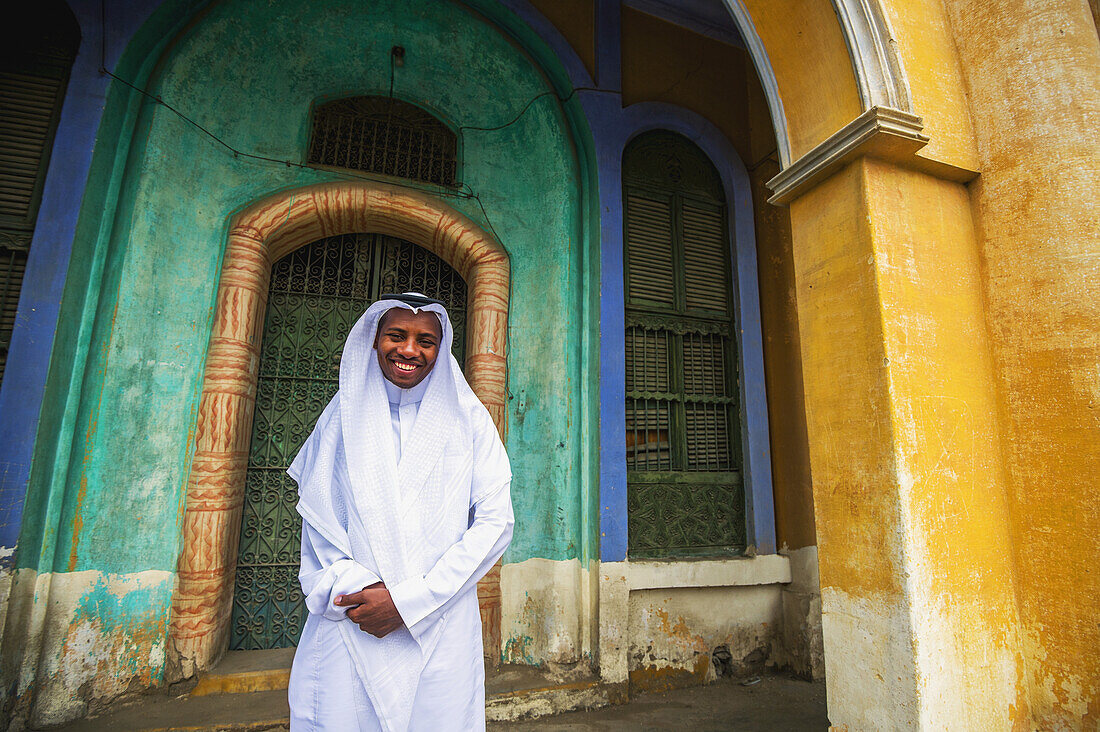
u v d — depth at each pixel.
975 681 1.96
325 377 4.01
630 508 4.16
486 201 4.38
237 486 3.58
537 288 4.33
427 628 1.55
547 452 4.06
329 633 1.54
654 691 3.85
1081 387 2.06
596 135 4.38
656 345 4.50
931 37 2.48
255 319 3.73
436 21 4.23
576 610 3.80
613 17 4.64
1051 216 2.20
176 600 3.27
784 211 4.67
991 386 2.29
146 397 3.37
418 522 1.63
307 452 1.81
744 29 2.70
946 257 2.30
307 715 1.51
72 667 3.00
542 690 3.49
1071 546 2.03
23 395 2.96
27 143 3.34
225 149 3.81
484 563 1.63
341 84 4.25
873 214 2.17
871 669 1.99
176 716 2.98
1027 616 2.12
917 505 1.97
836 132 2.28
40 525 2.99
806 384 2.39
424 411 1.76
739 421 4.57
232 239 3.67
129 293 3.39
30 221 3.26
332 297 4.13
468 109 4.50
